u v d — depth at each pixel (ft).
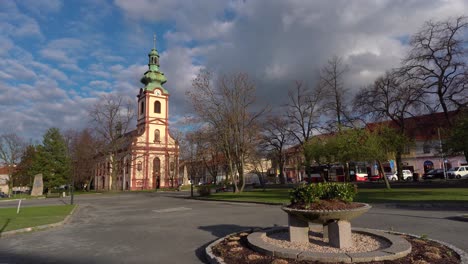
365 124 116.57
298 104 135.44
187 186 211.20
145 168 219.82
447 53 96.43
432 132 104.01
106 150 183.32
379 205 55.83
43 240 33.37
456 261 19.47
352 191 25.31
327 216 22.88
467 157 65.36
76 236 35.40
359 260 19.52
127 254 26.08
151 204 82.23
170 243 29.94
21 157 209.46
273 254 21.61
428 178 146.20
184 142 158.92
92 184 295.89
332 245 23.39
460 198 56.85
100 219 51.65
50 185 192.34
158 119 230.68
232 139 101.86
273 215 47.85
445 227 33.04
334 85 124.36
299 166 147.74
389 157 90.33
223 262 21.17
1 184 270.46
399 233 27.07
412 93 101.40
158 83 237.04
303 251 21.36
